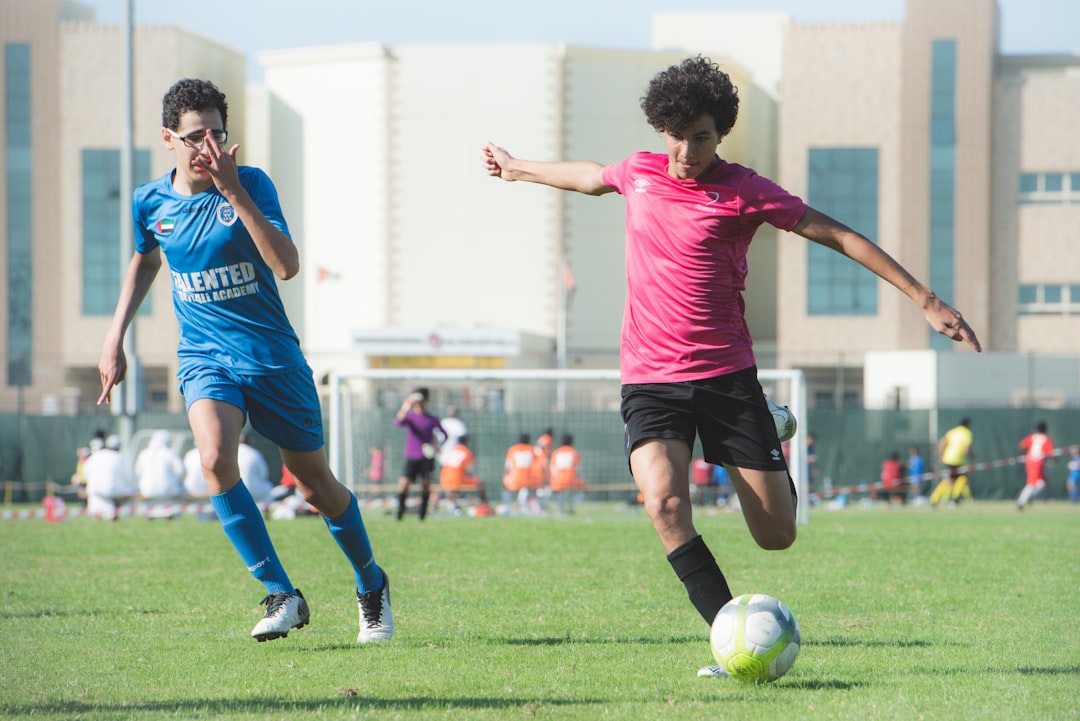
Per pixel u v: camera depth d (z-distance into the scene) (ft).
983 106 391.04
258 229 38.04
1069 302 396.37
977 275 390.63
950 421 250.98
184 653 41.78
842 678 36.73
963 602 56.49
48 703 33.24
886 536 105.81
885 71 394.52
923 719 30.81
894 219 394.11
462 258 394.11
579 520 145.89
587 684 35.73
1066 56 414.21
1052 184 399.24
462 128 393.50
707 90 34.58
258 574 40.45
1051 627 48.49
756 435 36.42
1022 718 31.12
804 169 397.39
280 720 30.73
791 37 398.01
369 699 33.50
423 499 139.95
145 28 406.21
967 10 391.45
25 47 407.85
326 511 43.55
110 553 88.48
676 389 36.55
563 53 391.04
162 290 400.47
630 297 37.60
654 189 36.76
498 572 71.51
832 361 390.42
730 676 36.42
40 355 405.39
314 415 42.50
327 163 402.52
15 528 128.77
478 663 39.52
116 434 240.73
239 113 433.89
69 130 407.85
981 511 195.11
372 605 44.86
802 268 393.70
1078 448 246.47
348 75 399.44
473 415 224.53
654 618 51.29
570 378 143.02
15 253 409.08
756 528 37.47
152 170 406.82
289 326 42.27
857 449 250.98
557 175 39.65
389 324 394.73
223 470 39.91
